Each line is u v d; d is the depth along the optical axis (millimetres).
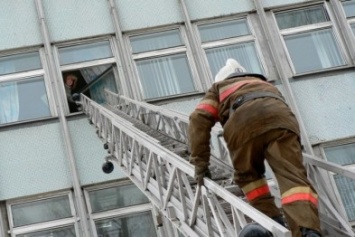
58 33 9547
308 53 9812
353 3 10031
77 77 9523
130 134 5664
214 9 9961
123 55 9508
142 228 8430
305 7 10055
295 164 2979
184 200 4340
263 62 9688
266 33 9820
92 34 9633
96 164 8664
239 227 3303
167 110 6547
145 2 9914
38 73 9289
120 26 9688
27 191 8422
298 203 2842
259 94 3166
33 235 8211
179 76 9594
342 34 9961
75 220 8312
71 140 8734
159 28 9812
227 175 4699
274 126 3010
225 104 3260
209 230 3812
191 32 9719
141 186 5734
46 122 8875
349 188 8641
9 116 9000
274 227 2590
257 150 3105
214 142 7406
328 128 9102
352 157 9000
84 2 9812
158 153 4613
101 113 7477
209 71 9594
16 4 9609
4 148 8617
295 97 9289
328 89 9375
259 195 3336
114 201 8523
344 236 3898
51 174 8555
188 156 5297
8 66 9281
